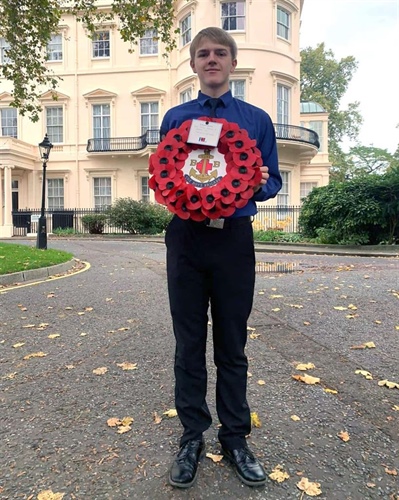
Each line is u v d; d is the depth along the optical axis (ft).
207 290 6.88
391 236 47.29
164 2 34.71
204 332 6.99
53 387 10.13
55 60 83.97
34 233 79.46
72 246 51.83
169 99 80.69
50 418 8.62
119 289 22.49
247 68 70.85
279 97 74.13
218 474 6.70
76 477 6.70
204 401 7.10
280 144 71.05
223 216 6.25
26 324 15.80
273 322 15.43
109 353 12.43
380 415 8.59
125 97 82.17
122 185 82.84
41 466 7.00
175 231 6.82
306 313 16.71
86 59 83.05
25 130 85.56
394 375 10.64
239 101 7.11
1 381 10.56
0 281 24.44
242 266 6.70
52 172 84.12
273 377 10.52
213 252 6.59
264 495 6.21
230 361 6.93
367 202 46.42
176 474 6.47
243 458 6.69
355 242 47.60
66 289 22.79
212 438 7.76
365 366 11.23
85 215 76.79
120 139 81.71
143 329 14.83
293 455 7.19
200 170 6.37
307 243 50.75
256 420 8.30
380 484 6.46
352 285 22.89
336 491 6.30
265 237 55.88
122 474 6.75
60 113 84.69
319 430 8.01
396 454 7.24
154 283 24.23
